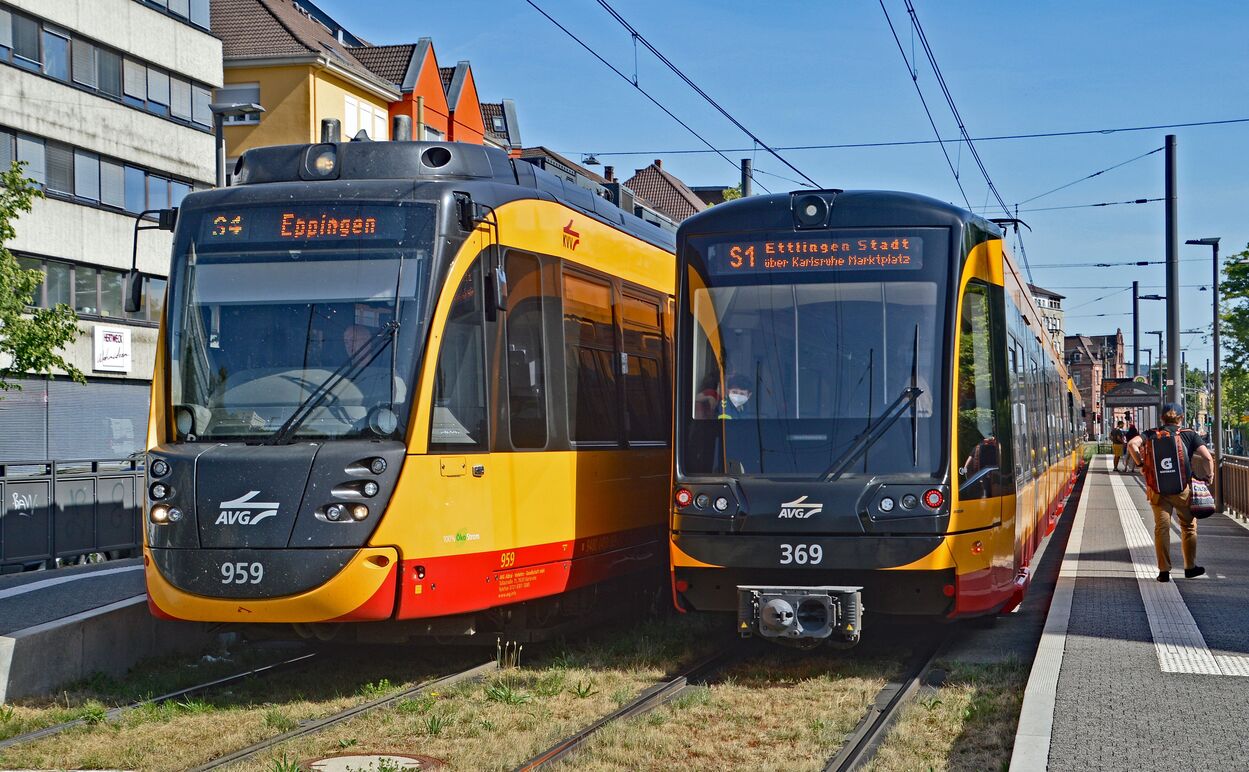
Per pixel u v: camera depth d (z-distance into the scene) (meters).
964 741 7.89
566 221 11.76
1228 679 8.91
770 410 10.48
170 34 39.69
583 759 7.47
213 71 41.81
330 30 57.03
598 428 12.07
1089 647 10.19
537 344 11.05
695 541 10.35
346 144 10.98
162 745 8.15
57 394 35.53
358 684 10.05
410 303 9.79
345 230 10.03
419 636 10.46
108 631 10.79
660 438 13.61
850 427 10.27
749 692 9.47
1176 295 27.34
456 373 9.96
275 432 9.65
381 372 9.66
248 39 44.22
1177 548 18.73
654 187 83.31
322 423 9.62
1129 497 34.06
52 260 35.25
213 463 9.45
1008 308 11.87
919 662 10.55
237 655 11.63
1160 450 14.63
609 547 12.12
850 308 10.53
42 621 11.23
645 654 11.00
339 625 9.66
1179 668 9.30
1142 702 8.20
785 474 10.28
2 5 33.38
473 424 10.08
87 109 36.38
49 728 8.67
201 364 9.95
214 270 10.13
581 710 8.91
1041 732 7.44
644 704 9.02
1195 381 102.19
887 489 10.02
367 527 9.30
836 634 10.19
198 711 9.12
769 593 10.02
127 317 38.00
